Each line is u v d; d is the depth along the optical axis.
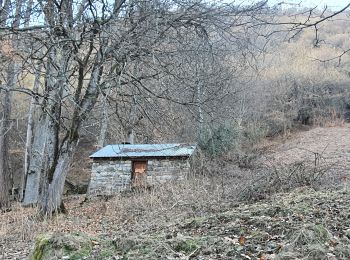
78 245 5.04
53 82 10.09
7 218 12.08
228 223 6.41
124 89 10.30
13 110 22.03
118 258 4.71
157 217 9.59
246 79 23.25
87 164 24.44
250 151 21.81
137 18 8.61
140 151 16.88
